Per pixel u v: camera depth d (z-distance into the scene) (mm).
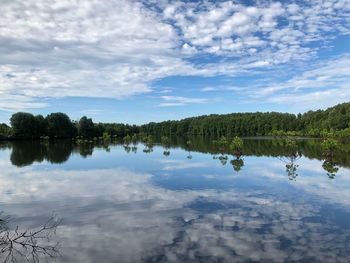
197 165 47750
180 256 14773
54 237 17281
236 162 51281
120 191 29016
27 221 20172
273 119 186500
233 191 28906
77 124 155875
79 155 64875
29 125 128250
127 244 16250
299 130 172500
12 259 14516
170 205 24000
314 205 23812
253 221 20031
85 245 16141
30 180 34750
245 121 192750
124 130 192500
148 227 18906
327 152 58656
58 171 41656
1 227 18469
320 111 174250
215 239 16938
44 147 89000
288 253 15156
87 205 24016
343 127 133375
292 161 48188
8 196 27031
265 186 31078
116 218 20719
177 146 95062
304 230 18328
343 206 23453
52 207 23453
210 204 24266
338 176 36344
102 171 41719
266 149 78438
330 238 17047
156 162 52125
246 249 15602
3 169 43375
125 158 58938
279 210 22500
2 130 129500
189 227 18891
